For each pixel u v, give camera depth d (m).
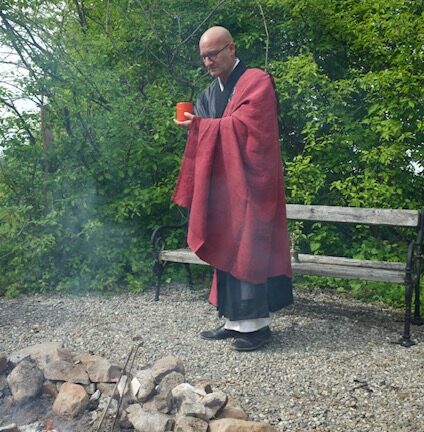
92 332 4.32
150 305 5.04
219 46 3.73
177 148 6.16
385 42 6.03
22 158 5.77
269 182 3.71
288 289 4.03
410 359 3.77
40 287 5.55
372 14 6.11
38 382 2.90
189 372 3.56
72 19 6.61
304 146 6.39
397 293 5.18
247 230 3.71
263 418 2.96
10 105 5.75
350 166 6.00
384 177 5.70
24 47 5.55
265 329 4.00
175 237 6.00
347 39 6.39
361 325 4.50
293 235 4.87
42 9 5.96
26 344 4.12
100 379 2.86
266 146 3.66
